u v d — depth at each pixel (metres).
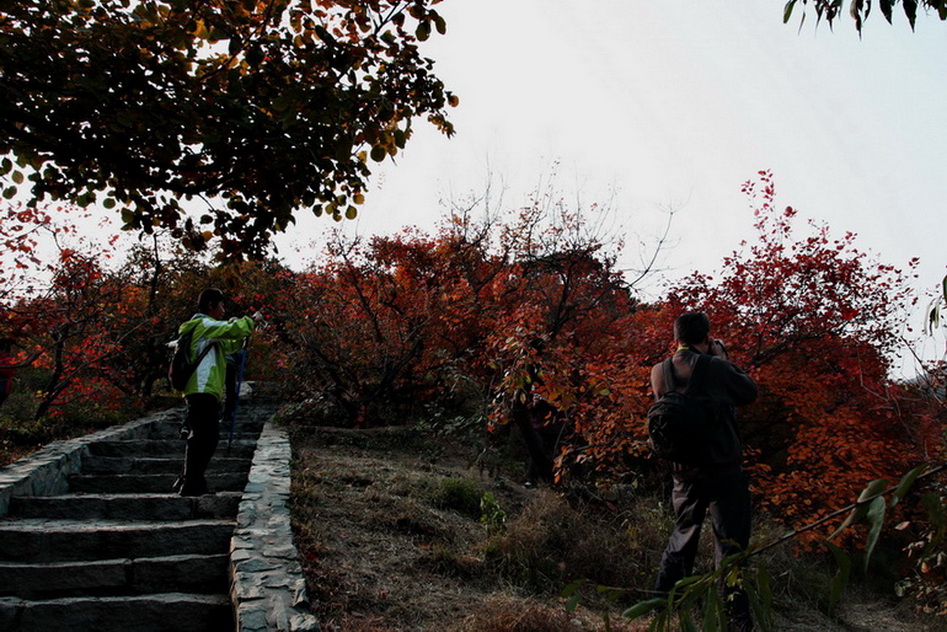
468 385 9.59
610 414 6.59
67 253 8.87
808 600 5.89
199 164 4.13
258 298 10.86
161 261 12.72
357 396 10.48
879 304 8.66
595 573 5.54
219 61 4.40
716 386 4.33
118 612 4.35
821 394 8.23
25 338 8.86
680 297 9.17
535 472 8.59
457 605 4.50
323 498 6.02
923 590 5.67
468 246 12.33
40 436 7.86
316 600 4.13
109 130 3.97
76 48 3.89
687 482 4.40
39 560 4.91
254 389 13.66
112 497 5.80
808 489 7.26
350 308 10.92
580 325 10.64
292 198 4.20
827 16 1.97
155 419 10.01
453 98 4.37
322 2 4.31
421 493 6.70
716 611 1.15
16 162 4.31
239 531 4.98
